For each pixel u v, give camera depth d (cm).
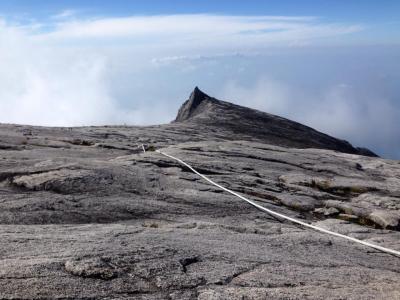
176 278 934
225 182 2184
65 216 1432
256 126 7450
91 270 912
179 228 1390
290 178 2567
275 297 883
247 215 1711
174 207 1659
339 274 1094
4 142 2758
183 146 3145
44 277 870
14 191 1659
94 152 2825
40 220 1380
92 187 1736
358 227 1748
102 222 1434
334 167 3133
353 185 2550
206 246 1174
